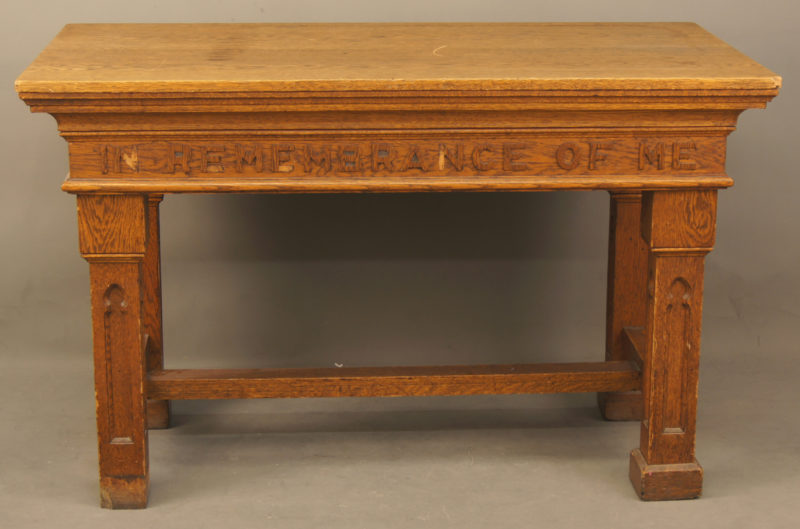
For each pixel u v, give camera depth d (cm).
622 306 330
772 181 374
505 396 354
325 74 249
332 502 278
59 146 362
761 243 379
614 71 253
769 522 267
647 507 275
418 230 371
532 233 373
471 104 248
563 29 308
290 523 266
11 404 343
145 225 259
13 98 357
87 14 353
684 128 255
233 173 254
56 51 272
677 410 277
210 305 374
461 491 284
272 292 374
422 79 244
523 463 302
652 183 258
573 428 328
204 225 368
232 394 299
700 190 262
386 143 254
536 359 382
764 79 246
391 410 342
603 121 254
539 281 377
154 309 322
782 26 362
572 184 257
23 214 366
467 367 308
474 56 271
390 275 374
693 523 266
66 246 370
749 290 383
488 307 378
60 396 350
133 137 250
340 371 305
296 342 378
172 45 282
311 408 344
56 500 279
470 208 369
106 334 265
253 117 250
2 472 295
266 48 280
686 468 278
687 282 268
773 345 386
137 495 274
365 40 291
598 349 382
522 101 248
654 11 360
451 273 375
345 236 370
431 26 314
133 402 270
